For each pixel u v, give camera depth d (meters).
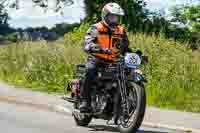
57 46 26.23
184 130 13.88
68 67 23.70
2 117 15.20
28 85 23.23
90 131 13.27
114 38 12.86
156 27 35.75
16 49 27.72
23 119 14.91
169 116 15.80
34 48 26.89
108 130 13.45
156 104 18.78
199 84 20.27
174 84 20.05
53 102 17.72
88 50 12.82
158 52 22.00
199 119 15.36
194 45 25.61
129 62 12.27
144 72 20.75
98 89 12.70
